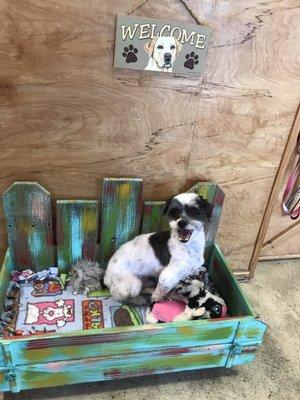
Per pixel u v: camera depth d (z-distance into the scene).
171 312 1.42
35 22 1.11
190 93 1.33
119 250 1.47
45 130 1.31
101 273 1.55
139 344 1.19
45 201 1.42
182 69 1.26
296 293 1.83
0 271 1.47
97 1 1.11
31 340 1.09
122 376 1.26
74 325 1.39
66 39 1.15
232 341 1.29
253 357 1.35
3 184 1.40
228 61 1.29
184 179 1.53
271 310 1.71
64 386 1.31
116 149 1.40
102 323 1.41
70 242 1.54
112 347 1.17
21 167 1.37
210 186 1.52
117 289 1.42
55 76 1.21
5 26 1.10
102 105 1.29
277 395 1.35
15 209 1.42
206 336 1.24
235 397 1.33
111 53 1.20
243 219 1.71
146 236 1.45
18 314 1.41
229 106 1.39
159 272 1.43
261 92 1.38
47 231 1.50
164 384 1.35
